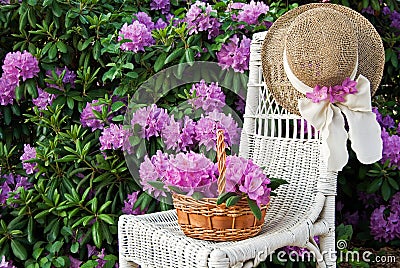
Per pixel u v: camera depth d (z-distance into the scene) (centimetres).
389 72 276
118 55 230
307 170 184
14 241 223
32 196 226
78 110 240
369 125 166
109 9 248
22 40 254
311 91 168
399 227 269
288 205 184
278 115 195
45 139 239
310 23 167
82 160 224
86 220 214
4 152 244
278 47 182
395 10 284
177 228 175
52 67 239
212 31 233
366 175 266
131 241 175
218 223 158
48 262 220
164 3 264
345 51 163
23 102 252
